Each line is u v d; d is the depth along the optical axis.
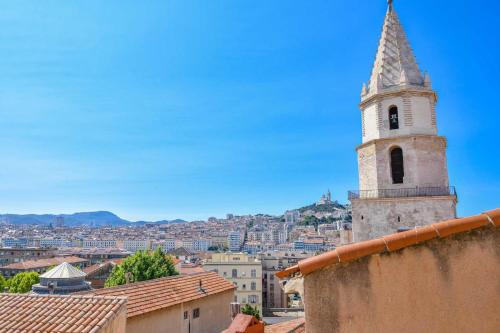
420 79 34.66
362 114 36.75
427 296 7.95
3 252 172.25
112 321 17.78
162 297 27.70
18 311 18.27
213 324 32.16
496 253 7.88
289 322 24.94
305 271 8.37
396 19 37.12
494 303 7.71
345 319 8.12
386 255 8.24
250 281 102.06
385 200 32.44
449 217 30.81
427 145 32.84
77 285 36.34
